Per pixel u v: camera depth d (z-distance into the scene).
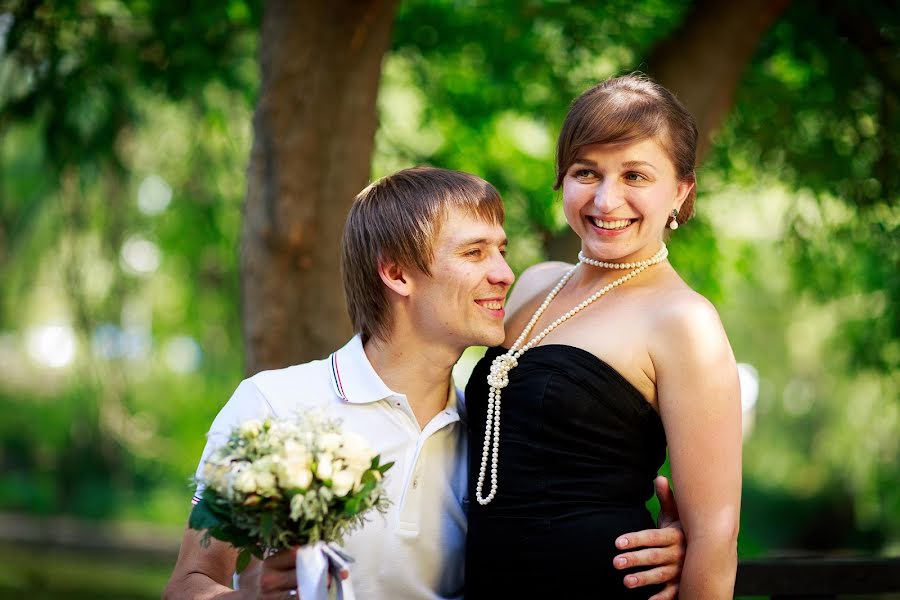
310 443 1.78
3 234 6.20
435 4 5.02
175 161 5.77
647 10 4.89
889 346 5.81
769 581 2.68
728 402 1.94
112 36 4.67
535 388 2.07
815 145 5.25
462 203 2.13
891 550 11.23
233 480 1.73
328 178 3.28
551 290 2.31
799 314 8.87
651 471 2.12
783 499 12.00
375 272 2.17
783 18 4.69
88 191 5.05
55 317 10.26
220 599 1.93
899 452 6.87
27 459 13.38
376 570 2.11
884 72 4.61
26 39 4.29
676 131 2.07
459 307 2.10
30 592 8.86
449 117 5.65
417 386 2.18
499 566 2.08
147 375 9.56
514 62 5.15
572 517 2.03
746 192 5.75
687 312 2.00
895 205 5.02
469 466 2.21
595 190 2.06
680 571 1.97
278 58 3.24
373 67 3.34
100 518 11.91
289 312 3.27
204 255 5.98
